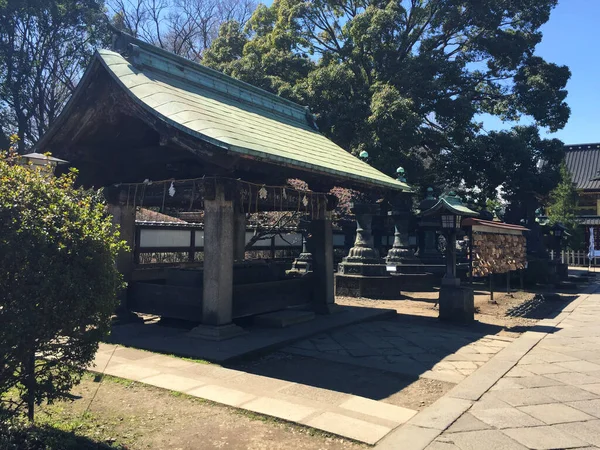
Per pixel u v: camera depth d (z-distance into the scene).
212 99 7.61
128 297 7.79
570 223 29.80
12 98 19.72
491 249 11.06
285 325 7.65
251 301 7.50
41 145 7.24
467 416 4.05
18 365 3.19
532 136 20.56
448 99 19.31
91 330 3.35
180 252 11.44
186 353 5.75
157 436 3.52
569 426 3.85
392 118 16.38
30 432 3.16
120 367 5.25
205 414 3.97
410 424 3.81
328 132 18.14
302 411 4.03
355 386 4.95
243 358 5.78
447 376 5.38
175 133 5.99
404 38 20.62
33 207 3.12
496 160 19.45
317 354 6.26
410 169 18.30
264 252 15.73
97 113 6.82
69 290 3.08
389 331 7.96
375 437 3.52
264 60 20.73
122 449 3.26
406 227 15.67
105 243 3.41
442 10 19.62
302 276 9.16
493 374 5.39
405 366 5.78
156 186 7.30
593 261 30.72
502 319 9.59
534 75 20.53
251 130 7.03
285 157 6.22
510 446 3.44
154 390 4.54
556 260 20.06
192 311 7.05
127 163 7.73
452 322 8.95
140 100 6.16
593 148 40.66
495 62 21.28
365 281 12.65
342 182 8.34
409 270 14.95
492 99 21.84
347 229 18.84
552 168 20.88
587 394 4.71
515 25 21.23
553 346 7.00
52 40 19.47
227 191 6.61
